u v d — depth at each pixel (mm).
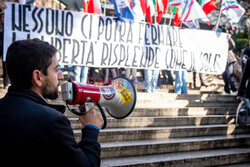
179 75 6305
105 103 1566
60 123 1173
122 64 5074
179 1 5676
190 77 8430
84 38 4730
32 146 1101
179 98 5871
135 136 4238
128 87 1660
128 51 5105
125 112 1652
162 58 5500
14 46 1239
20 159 1090
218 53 6129
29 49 1223
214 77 8977
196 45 5887
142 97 5430
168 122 4824
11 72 1239
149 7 5383
